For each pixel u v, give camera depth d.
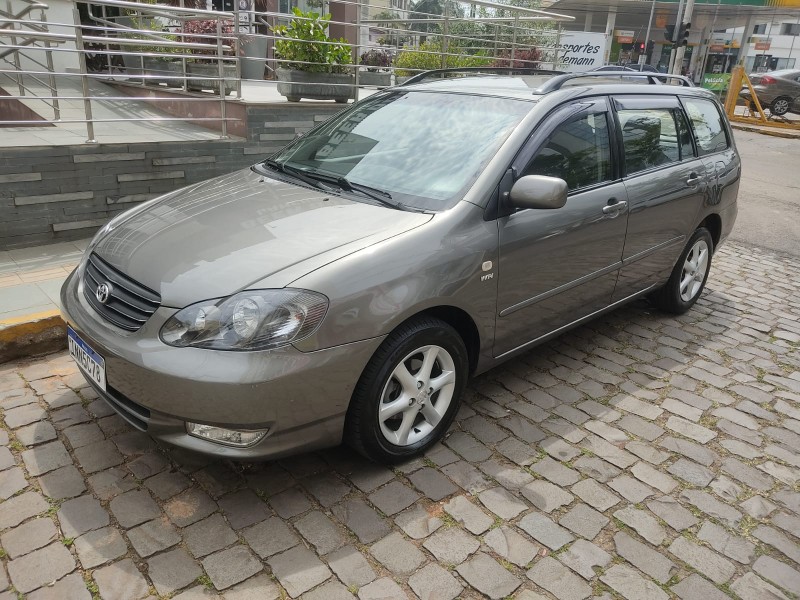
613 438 3.32
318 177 3.45
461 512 2.71
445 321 3.12
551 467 3.04
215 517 2.61
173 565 2.36
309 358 2.46
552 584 2.38
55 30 8.77
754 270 6.47
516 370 4.00
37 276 4.41
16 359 3.71
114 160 5.22
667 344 4.52
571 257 3.55
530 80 3.97
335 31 13.28
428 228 2.87
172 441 2.53
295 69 6.61
